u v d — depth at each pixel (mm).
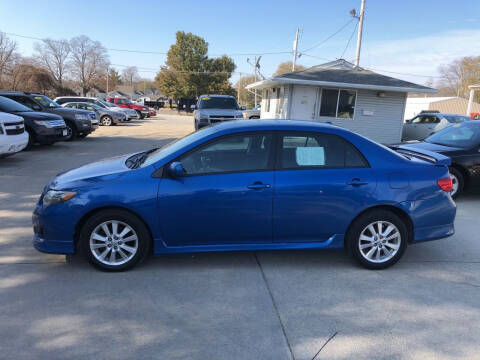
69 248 3611
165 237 3664
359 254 3846
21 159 9891
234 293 3369
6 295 3234
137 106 32125
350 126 15539
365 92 15289
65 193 3531
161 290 3387
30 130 11070
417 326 2928
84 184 3561
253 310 3104
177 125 25422
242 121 4051
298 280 3645
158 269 3797
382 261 3881
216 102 15758
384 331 2854
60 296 3240
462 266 4055
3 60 54594
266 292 3402
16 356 2488
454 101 41688
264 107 19797
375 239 3846
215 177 3613
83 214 3521
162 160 3664
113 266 3668
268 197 3627
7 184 7102
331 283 3600
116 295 3279
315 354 2578
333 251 4371
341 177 3713
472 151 6617
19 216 5309
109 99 31781
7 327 2791
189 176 3611
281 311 3100
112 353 2543
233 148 3703
